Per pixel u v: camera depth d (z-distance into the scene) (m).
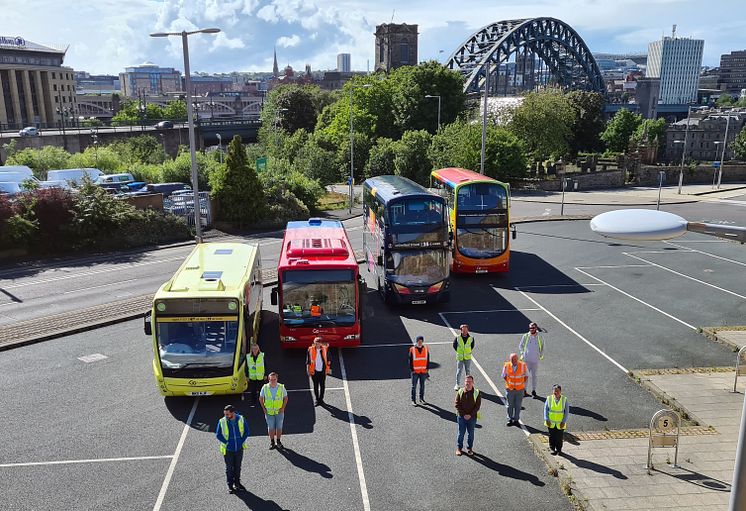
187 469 14.43
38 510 12.82
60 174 51.50
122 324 25.05
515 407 16.39
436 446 15.45
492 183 30.67
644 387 19.00
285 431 16.23
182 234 42.88
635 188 77.75
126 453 15.11
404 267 26.20
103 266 34.91
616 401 18.05
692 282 31.17
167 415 17.17
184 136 103.25
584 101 106.50
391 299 26.45
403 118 95.12
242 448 13.32
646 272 33.16
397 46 186.88
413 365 17.47
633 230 5.92
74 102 163.00
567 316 25.86
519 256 36.88
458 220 30.84
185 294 17.58
